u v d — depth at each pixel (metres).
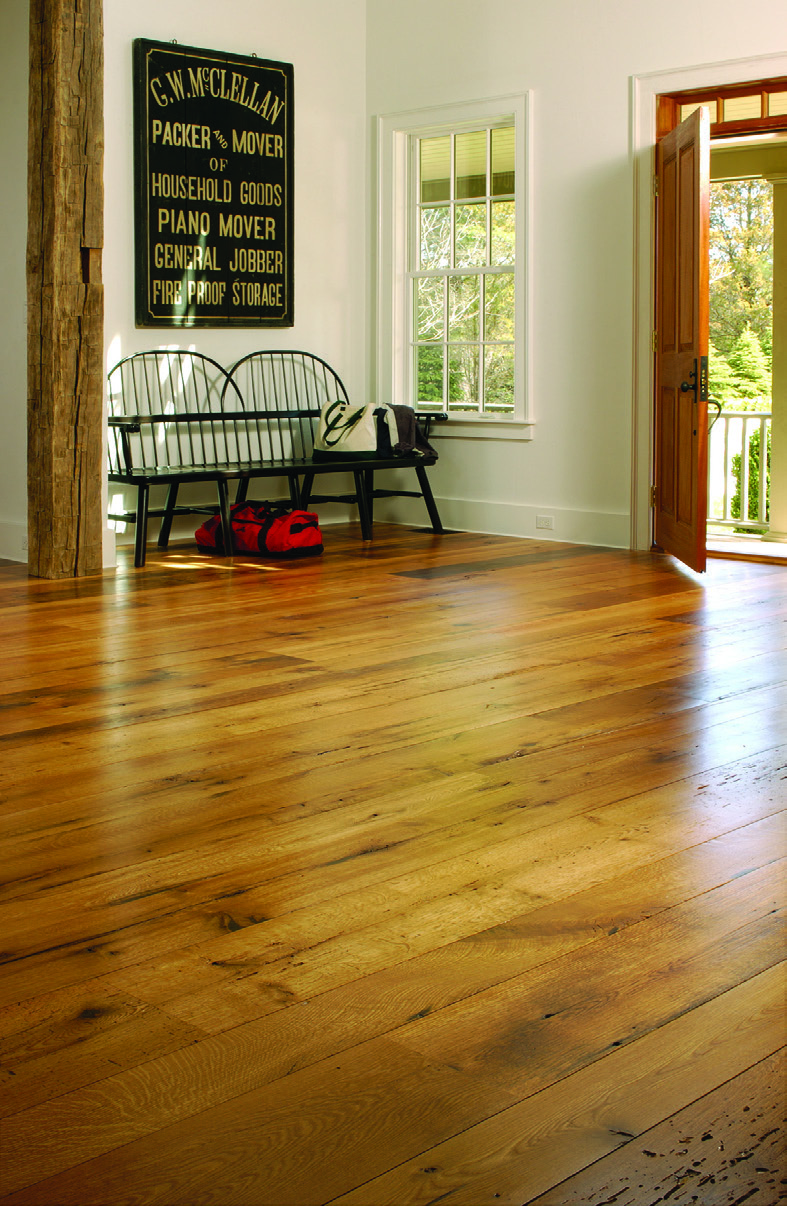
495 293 6.73
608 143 6.07
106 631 4.21
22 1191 1.31
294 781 2.67
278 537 5.87
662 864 2.21
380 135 7.03
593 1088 1.50
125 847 2.29
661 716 3.18
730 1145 1.39
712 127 5.73
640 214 5.99
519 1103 1.47
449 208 6.89
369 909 2.02
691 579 5.33
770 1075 1.53
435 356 7.08
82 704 3.29
